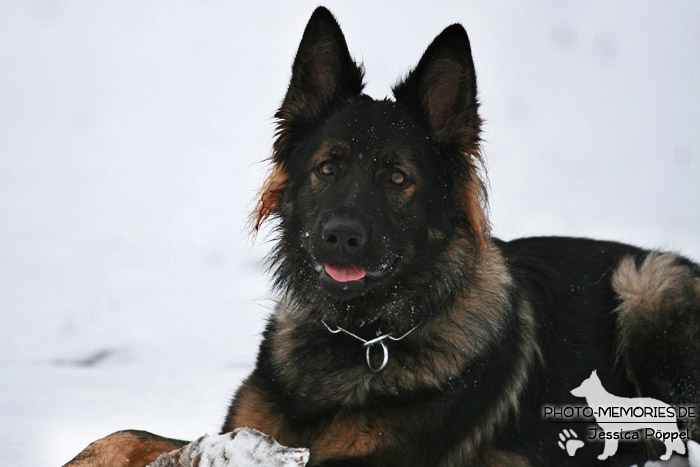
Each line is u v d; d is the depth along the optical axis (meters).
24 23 48.28
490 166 26.31
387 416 6.30
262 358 7.00
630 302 7.66
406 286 6.67
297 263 6.95
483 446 6.75
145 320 12.33
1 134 32.22
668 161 27.14
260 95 38.91
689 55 40.72
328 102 7.16
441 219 6.76
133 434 6.39
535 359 7.24
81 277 15.14
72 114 35.38
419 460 6.32
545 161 27.12
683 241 17.20
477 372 6.65
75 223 20.69
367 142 6.59
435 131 6.91
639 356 7.66
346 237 6.16
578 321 7.72
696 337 7.54
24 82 40.03
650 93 36.09
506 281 7.09
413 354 6.53
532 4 47.34
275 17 49.59
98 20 48.72
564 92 36.44
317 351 6.71
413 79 6.92
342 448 6.26
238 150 30.62
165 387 9.27
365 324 6.69
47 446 7.22
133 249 17.86
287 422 6.54
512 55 41.56
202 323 12.25
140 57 44.00
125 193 24.58
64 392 8.95
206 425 8.06
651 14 45.69
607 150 28.55
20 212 21.78
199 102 37.28
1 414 8.06
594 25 44.44
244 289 14.52
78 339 11.24
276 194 7.25
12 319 12.16
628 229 18.70
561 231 18.59
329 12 7.10
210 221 21.23
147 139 31.98
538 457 7.05
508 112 33.53
